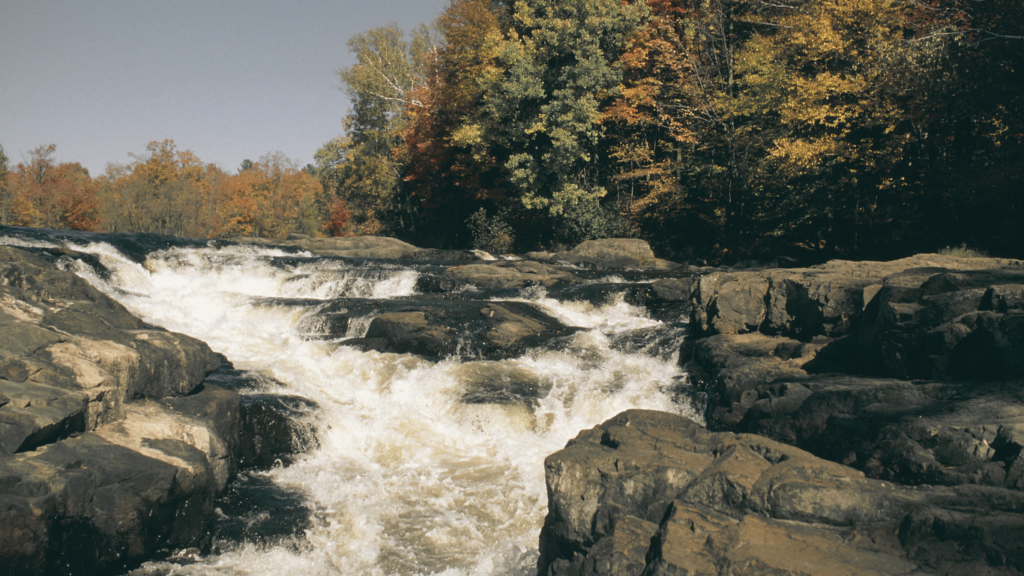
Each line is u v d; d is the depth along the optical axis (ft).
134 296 46.52
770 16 93.86
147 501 18.74
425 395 35.35
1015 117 60.85
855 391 22.44
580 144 100.94
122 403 22.17
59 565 16.87
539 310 49.90
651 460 16.79
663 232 105.50
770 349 33.91
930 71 59.62
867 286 30.32
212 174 237.04
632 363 39.58
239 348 38.34
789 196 84.89
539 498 25.66
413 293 57.31
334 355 38.78
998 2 57.36
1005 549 11.60
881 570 11.82
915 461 16.84
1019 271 28.09
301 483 25.68
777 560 12.07
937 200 71.61
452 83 118.73
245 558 20.48
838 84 70.13
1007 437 15.97
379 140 142.10
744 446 17.67
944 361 22.47
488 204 126.82
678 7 104.53
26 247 48.03
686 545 13.08
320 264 63.77
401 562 20.89
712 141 97.81
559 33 94.17
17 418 17.43
